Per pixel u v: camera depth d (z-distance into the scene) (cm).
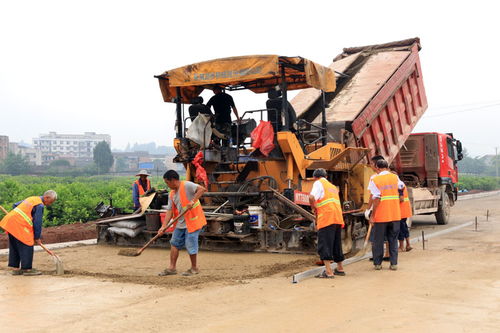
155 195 1112
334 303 571
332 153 1037
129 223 1077
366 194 1107
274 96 1038
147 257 945
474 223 1579
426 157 1609
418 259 884
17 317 521
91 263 881
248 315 523
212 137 1066
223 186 1062
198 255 952
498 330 466
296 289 647
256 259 898
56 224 1597
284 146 964
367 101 1187
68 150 19575
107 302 582
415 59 1394
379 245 792
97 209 1230
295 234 941
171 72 1016
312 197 734
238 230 959
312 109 1258
